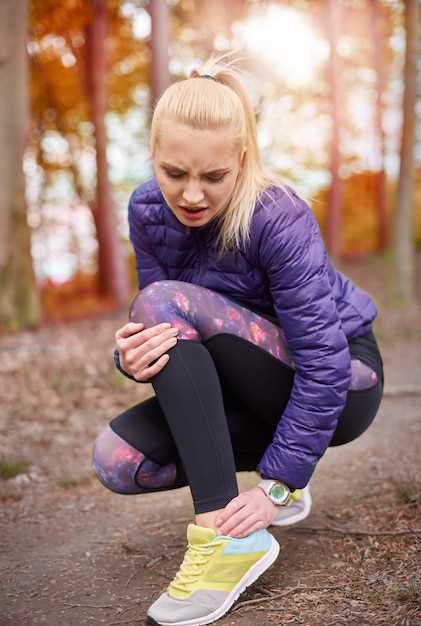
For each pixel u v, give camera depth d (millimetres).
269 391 1790
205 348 1697
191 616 1647
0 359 5516
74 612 1811
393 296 10180
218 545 1649
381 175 17297
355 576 1874
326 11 13570
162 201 1854
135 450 1797
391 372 5469
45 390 4527
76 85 13820
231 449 1679
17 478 3043
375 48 15508
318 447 1685
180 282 1746
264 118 13484
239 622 1663
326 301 1685
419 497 2416
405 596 1701
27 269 8234
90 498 2811
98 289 13359
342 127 16141
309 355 1674
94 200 15109
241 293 1823
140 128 15164
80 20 12195
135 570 2070
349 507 2467
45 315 11156
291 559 2029
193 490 1663
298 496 2193
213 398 1653
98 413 4121
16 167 8133
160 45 9391
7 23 7895
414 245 17109
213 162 1580
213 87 1595
